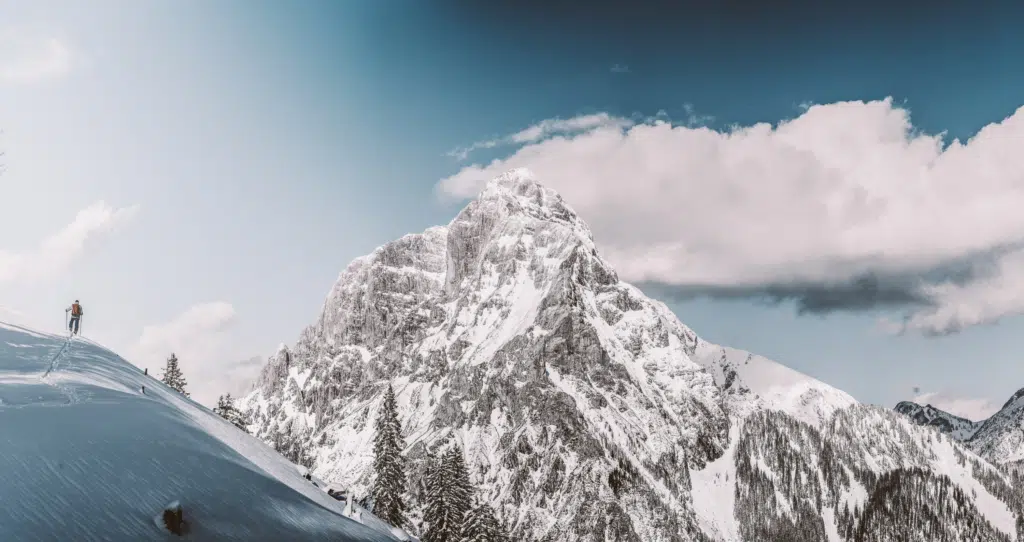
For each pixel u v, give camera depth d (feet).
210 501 101.14
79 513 78.59
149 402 135.13
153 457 102.99
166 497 93.81
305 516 123.65
